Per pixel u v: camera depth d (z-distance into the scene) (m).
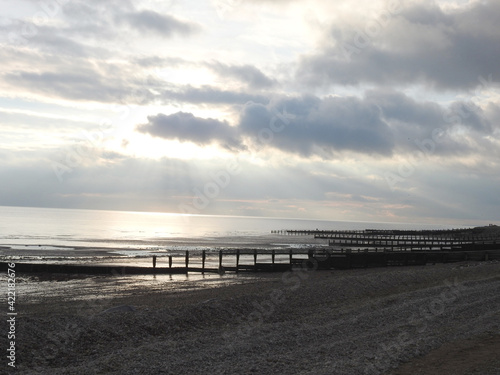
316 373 11.15
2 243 81.69
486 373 10.68
